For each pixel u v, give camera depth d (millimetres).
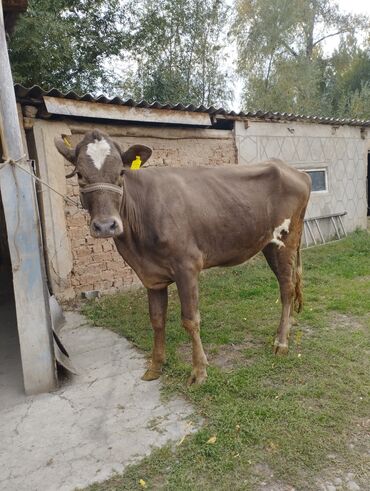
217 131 7250
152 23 13898
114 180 2779
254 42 19141
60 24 10367
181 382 3387
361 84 20844
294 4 18969
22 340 3338
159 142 6434
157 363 3521
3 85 3127
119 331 4609
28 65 10391
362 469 2354
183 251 3189
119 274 6066
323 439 2596
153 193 3203
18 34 9672
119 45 13477
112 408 3125
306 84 19094
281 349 3754
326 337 4082
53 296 5086
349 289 5520
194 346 3348
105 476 2424
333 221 9703
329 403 2973
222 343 4102
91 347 4250
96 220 2689
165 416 2963
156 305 3479
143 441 2705
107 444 2703
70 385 3518
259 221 3660
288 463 2414
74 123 5496
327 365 3521
